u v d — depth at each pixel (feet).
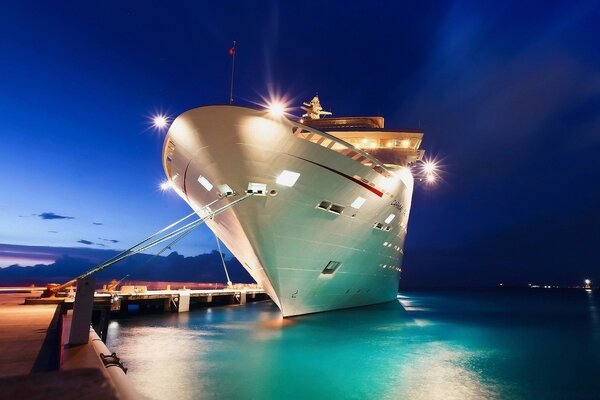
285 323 62.34
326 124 81.56
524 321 87.10
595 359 44.32
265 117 40.29
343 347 47.80
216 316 82.74
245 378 34.32
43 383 4.50
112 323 71.15
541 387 33.42
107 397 4.14
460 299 206.18
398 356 44.11
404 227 82.12
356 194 51.57
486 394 31.45
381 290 88.38
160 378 34.09
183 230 38.86
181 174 52.24
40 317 37.09
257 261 53.16
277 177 44.34
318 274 58.29
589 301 196.13
